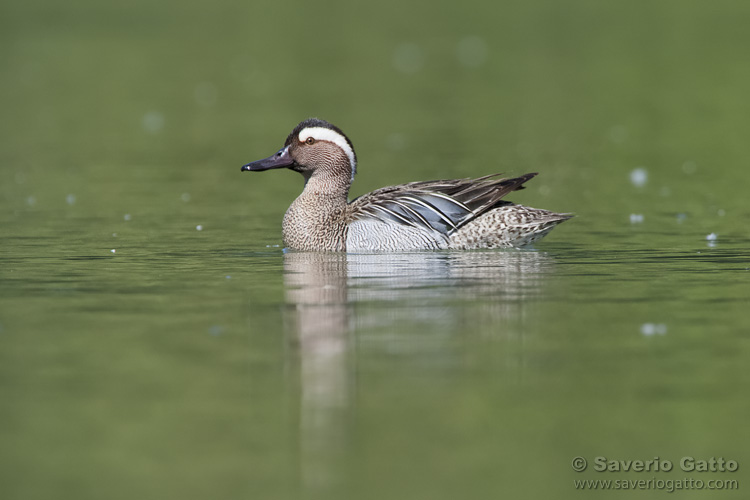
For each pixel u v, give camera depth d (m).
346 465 8.09
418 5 56.50
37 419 8.96
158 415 9.01
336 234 16.23
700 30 46.19
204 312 12.21
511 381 9.73
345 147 16.95
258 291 13.25
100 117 32.34
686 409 9.09
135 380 9.84
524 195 21.03
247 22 52.53
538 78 38.00
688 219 18.48
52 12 54.59
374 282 13.70
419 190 16.38
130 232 17.73
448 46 45.50
